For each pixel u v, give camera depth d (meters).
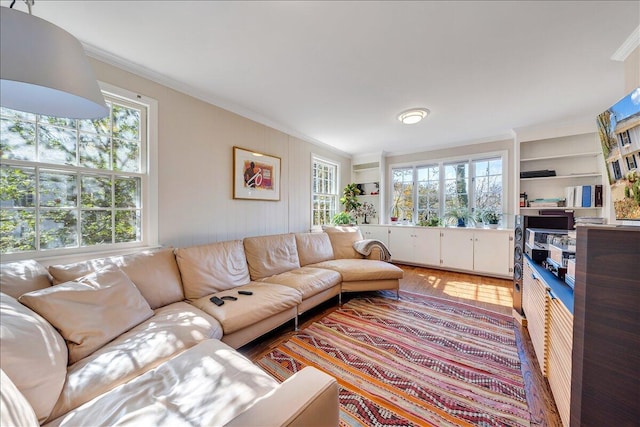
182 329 1.36
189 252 2.10
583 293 0.80
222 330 1.58
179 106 2.38
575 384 0.83
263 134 3.30
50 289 1.20
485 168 4.19
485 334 2.12
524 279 2.22
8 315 0.92
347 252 3.61
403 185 5.04
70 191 1.80
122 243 2.04
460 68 2.08
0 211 1.54
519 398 1.40
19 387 0.78
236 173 2.92
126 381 1.02
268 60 1.99
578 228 0.83
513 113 3.04
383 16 1.52
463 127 3.57
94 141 1.91
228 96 2.62
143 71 2.09
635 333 0.71
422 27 1.61
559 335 1.18
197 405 0.84
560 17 1.51
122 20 1.55
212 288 2.09
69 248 1.79
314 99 2.69
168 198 2.30
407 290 3.32
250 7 1.45
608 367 0.75
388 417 1.28
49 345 0.95
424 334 2.13
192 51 1.87
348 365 1.71
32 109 1.07
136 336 1.27
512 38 1.71
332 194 4.85
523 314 2.29
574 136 3.46
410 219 4.94
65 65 0.90
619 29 1.61
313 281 2.45
